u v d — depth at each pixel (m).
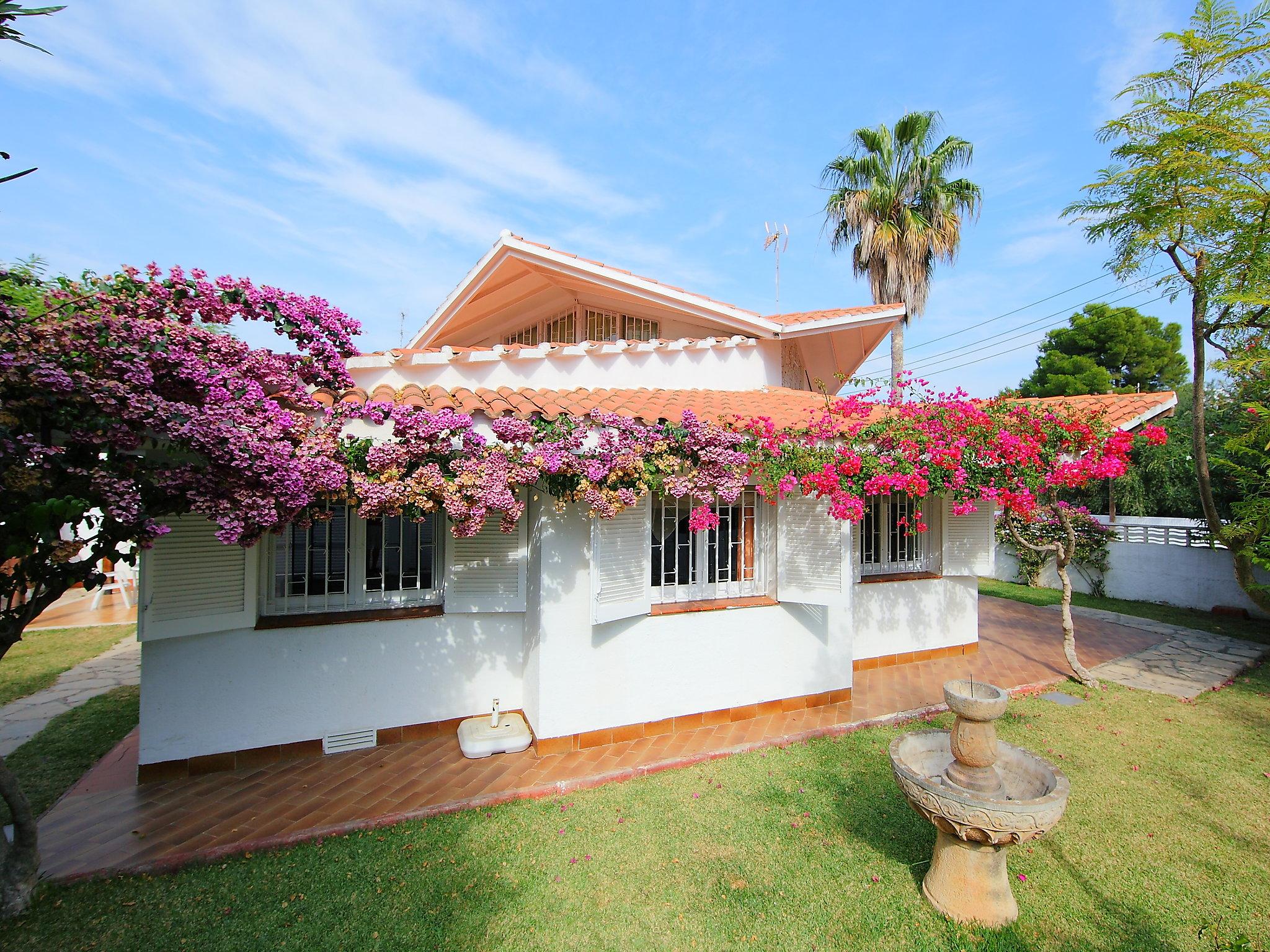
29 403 3.55
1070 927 4.13
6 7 2.88
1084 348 29.44
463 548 7.20
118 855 4.93
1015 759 4.65
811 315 11.02
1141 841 5.12
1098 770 6.35
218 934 4.07
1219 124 8.48
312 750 6.72
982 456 7.13
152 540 3.98
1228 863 4.83
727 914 4.29
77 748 6.97
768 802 5.78
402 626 7.09
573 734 6.86
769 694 8.01
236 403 4.21
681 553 7.90
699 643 7.57
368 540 7.20
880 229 18.86
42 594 4.08
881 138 19.14
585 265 9.73
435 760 6.66
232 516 4.14
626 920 4.23
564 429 5.74
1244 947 3.44
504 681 7.50
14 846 4.34
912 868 4.78
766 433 6.87
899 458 6.97
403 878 4.66
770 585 8.22
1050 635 12.26
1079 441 7.60
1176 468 18.22
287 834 5.20
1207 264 9.14
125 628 13.00
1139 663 10.23
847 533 7.59
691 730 7.50
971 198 19.41
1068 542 9.27
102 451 3.95
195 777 6.26
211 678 6.35
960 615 10.83
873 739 7.25
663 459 6.11
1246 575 10.30
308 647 6.71
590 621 6.81
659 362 9.34
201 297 4.61
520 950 3.97
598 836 5.23
